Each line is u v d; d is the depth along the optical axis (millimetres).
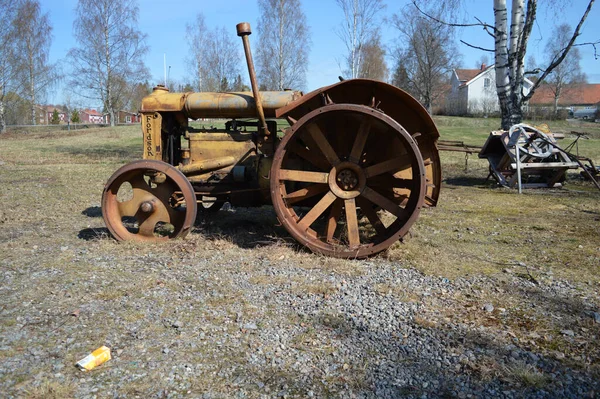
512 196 8859
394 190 5316
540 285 4074
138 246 5109
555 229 6148
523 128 9680
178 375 2662
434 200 5129
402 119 5012
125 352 2904
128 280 4109
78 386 2543
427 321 3334
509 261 4773
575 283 4133
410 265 4570
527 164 9391
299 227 4863
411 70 33969
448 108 53719
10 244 5254
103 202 5297
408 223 4582
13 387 2525
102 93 38844
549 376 2682
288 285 4008
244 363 2795
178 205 5539
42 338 3064
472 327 3260
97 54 37500
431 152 5066
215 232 5754
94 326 3236
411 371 2730
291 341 3059
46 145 23172
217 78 39438
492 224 6461
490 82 53562
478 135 26359
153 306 3562
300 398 2469
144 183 5352
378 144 5125
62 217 6793
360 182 4785
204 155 5707
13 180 10656
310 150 5066
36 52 38219
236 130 5742
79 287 3932
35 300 3660
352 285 4023
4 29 32188
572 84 59062
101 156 17500
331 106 4477
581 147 19359
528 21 9875
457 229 6145
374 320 3359
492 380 2641
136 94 48594
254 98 5188
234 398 2467
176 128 5867
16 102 37344
